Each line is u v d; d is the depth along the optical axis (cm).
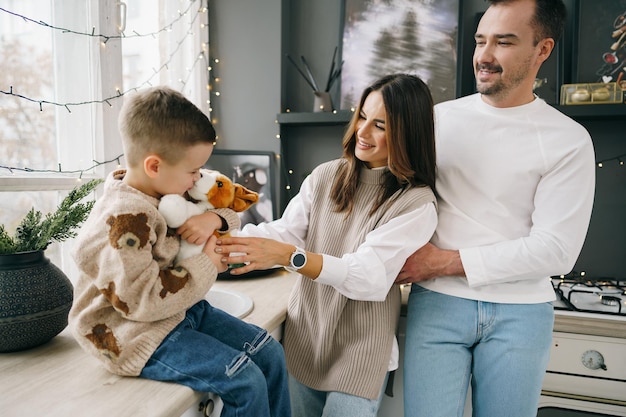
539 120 122
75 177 140
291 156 222
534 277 118
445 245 128
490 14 119
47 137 134
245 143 213
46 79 133
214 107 215
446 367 124
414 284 134
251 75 209
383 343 117
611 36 182
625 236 190
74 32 130
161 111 81
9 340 94
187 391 81
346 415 114
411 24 199
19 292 95
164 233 84
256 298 140
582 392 158
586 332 154
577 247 118
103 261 79
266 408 88
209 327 97
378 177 125
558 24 117
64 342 104
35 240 105
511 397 119
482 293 121
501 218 123
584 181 118
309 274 109
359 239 119
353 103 206
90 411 74
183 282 84
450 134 130
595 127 190
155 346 85
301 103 220
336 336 121
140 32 171
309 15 216
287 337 129
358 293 111
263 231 134
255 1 205
